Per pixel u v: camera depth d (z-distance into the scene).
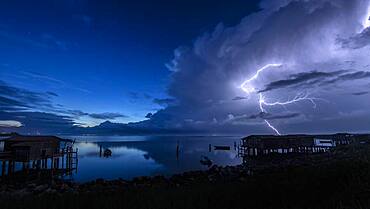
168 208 11.26
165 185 21.19
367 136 54.38
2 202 13.28
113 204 12.24
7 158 31.20
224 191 13.76
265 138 49.41
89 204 12.47
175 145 149.25
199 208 11.24
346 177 13.22
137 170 45.38
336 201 10.11
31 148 32.09
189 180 24.66
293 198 11.46
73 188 23.33
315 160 32.06
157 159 66.06
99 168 48.59
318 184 12.90
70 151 43.38
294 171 17.88
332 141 59.81
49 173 35.84
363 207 8.89
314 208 9.96
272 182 14.84
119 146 143.75
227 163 54.09
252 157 51.72
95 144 166.88
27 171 33.59
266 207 11.00
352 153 31.50
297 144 50.41
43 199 13.66
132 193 14.66
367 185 11.16
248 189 13.74
